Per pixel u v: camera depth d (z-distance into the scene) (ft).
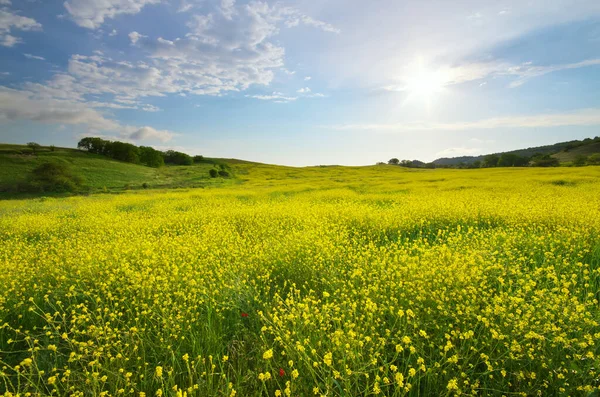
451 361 11.39
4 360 14.40
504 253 23.65
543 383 11.39
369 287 17.24
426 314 15.25
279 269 23.00
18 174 211.41
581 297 16.84
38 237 41.73
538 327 13.01
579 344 11.39
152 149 328.90
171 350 13.37
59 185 187.01
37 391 11.46
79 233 39.09
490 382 11.75
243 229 40.19
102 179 213.25
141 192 148.15
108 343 14.11
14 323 17.26
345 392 10.84
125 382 12.10
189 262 24.38
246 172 277.23
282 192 104.37
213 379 12.60
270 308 16.80
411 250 25.93
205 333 14.99
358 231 35.40
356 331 13.75
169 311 16.65
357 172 244.42
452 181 113.50
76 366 13.50
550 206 41.96
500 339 12.60
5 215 62.90
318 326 14.98
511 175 132.87
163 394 11.69
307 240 27.48
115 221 47.11
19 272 22.52
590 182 88.17
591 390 10.16
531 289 16.62
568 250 24.06
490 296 16.30
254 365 13.44
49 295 19.70
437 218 40.22
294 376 10.62
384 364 11.67
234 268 22.99
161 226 43.14
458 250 25.11
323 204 60.90
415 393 11.62
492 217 38.81
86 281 20.68
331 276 20.38
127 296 18.97
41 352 14.87
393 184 118.62
